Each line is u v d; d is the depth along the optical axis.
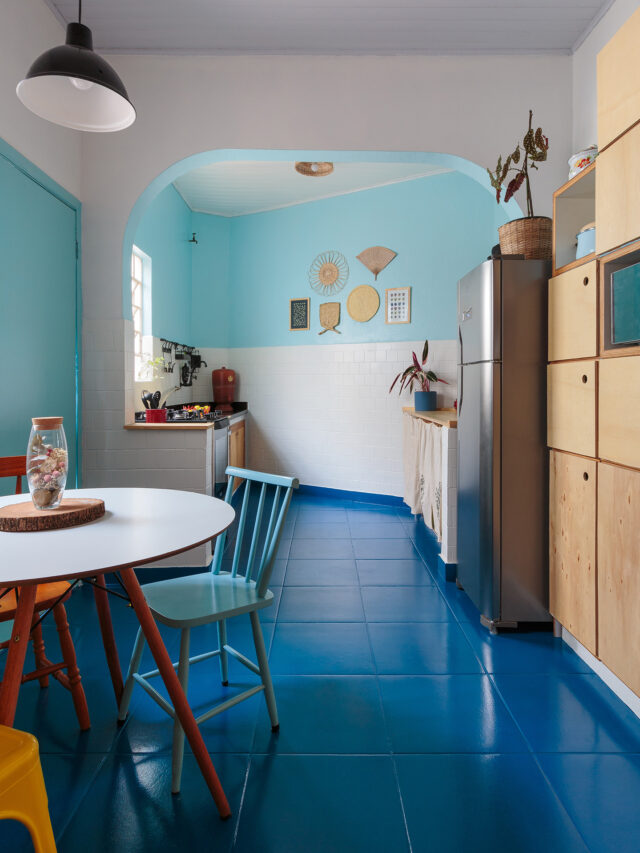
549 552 2.54
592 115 2.98
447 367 5.18
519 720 1.90
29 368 2.69
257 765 1.68
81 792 1.56
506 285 2.53
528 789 1.57
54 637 2.52
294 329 5.94
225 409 5.95
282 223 5.98
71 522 1.56
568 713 1.95
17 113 2.54
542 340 2.55
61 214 2.98
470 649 2.44
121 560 1.26
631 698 1.96
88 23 2.93
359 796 1.55
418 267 5.28
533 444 2.56
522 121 3.19
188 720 1.49
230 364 6.29
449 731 1.84
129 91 3.18
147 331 4.90
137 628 2.62
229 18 2.88
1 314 2.46
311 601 2.98
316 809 1.50
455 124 3.19
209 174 5.14
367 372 5.55
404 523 4.71
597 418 2.06
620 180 1.81
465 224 5.08
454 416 3.91
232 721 1.90
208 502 1.87
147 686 1.78
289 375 6.00
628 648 1.85
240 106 3.17
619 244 1.83
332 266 5.70
